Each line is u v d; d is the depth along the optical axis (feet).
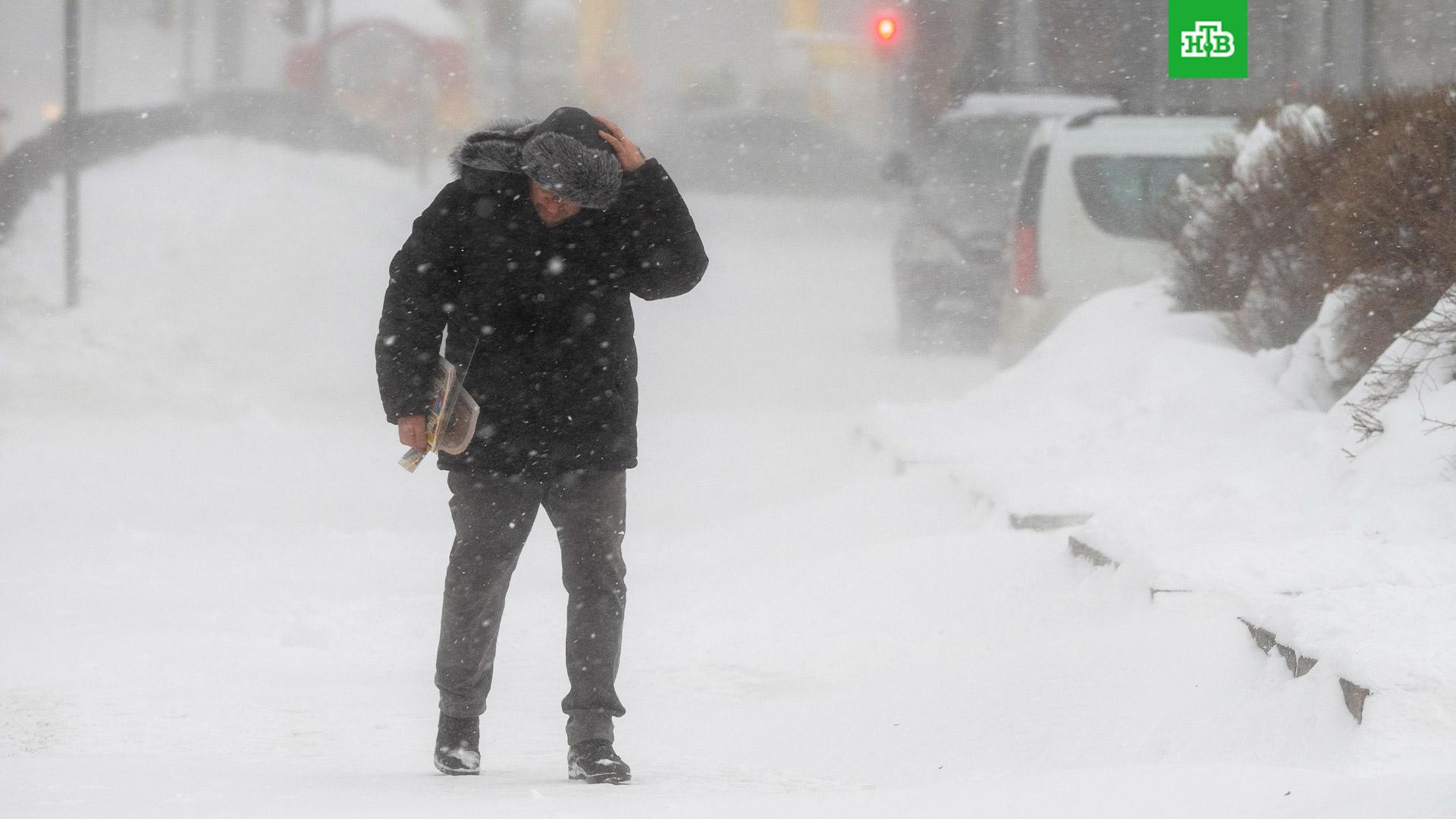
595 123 57.21
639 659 82.48
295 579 105.91
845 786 57.57
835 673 78.33
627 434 58.65
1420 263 103.04
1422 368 92.48
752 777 59.47
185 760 61.62
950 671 69.72
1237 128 146.61
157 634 88.17
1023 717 63.16
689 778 59.00
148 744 65.51
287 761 62.08
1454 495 78.28
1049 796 45.70
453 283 57.77
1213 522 82.74
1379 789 44.21
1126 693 62.69
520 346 57.77
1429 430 84.99
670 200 57.57
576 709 57.77
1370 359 106.83
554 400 57.93
